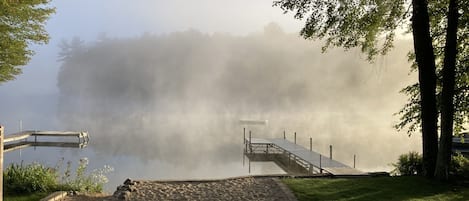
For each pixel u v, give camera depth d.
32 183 8.31
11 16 13.92
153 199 6.73
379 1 8.81
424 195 6.89
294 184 7.80
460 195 6.89
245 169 15.81
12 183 8.33
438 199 6.64
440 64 10.00
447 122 7.87
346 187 7.54
